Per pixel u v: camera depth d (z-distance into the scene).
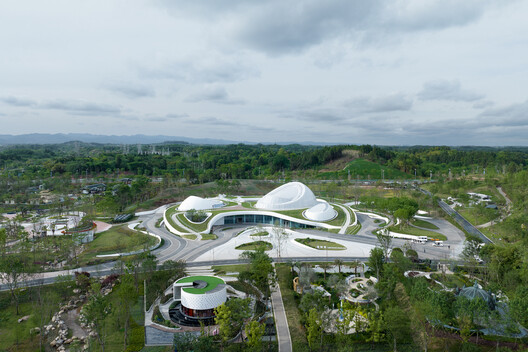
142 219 183.88
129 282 81.25
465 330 66.06
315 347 69.56
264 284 89.12
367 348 70.19
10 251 124.94
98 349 70.44
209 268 113.00
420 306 70.44
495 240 137.25
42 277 103.12
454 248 130.50
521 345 66.94
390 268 93.00
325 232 154.25
